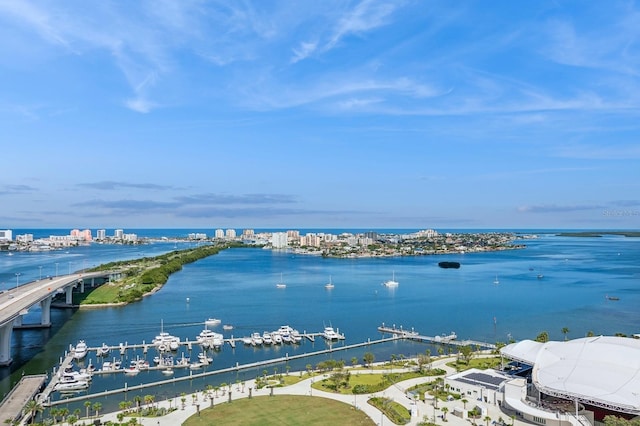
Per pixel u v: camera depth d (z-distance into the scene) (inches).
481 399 6274.6
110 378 7696.9
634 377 5546.3
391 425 5428.2
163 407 6023.6
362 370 7834.6
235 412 5821.9
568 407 5620.1
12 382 7416.3
